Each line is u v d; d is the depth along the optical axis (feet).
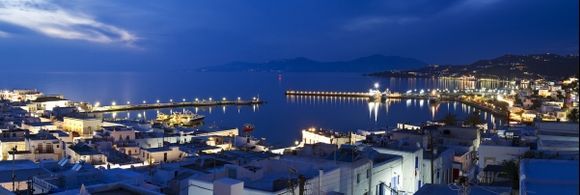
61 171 215.72
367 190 146.41
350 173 138.10
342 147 163.43
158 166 242.58
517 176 131.75
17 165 232.53
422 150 183.93
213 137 481.05
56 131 456.45
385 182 156.76
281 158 150.71
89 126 519.19
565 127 161.79
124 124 549.13
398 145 189.06
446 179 204.44
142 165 318.65
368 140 253.85
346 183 137.59
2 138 390.21
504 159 172.24
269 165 143.95
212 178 127.75
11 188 194.80
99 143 386.11
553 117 523.29
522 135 234.79
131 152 375.25
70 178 190.60
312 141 455.22
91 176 196.85
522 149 175.52
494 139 205.98
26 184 197.77
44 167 228.22
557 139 151.74
